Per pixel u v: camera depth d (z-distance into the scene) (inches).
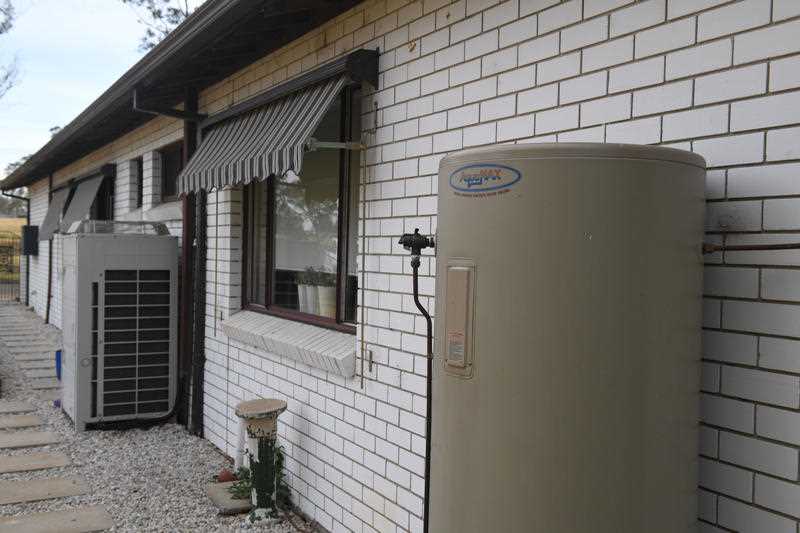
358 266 165.9
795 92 81.0
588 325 80.2
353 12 168.9
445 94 138.6
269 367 209.8
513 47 122.3
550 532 81.7
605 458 80.2
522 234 83.4
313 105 165.0
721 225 89.2
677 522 84.7
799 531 80.4
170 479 215.2
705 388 91.3
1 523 181.3
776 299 83.0
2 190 754.2
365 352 161.6
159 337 276.2
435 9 141.6
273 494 184.2
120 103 284.0
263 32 198.8
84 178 477.7
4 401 319.9
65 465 228.4
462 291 88.8
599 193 80.3
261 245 230.8
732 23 87.6
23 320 638.5
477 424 86.7
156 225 294.0
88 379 265.9
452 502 89.8
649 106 98.2
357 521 164.1
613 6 103.8
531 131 118.3
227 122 228.7
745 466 86.3
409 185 148.6
